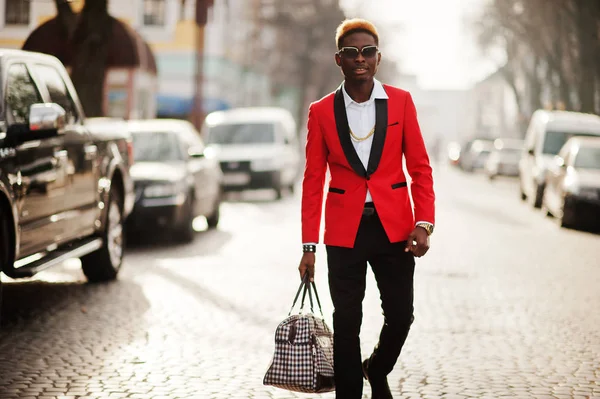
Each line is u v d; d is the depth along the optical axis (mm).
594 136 25797
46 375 6551
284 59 57781
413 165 5047
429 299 10086
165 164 15672
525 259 13977
